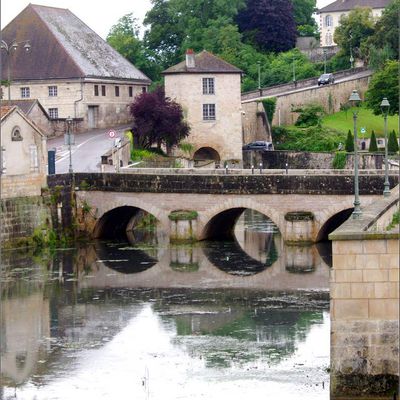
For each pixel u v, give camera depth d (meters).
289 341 64.69
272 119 163.12
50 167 108.25
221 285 82.69
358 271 48.91
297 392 54.47
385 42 185.50
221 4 199.62
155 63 193.12
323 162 150.38
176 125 140.38
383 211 57.62
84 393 55.88
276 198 102.06
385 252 48.75
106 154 117.25
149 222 118.19
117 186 106.38
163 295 79.25
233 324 69.44
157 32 196.38
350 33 198.88
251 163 153.75
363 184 99.19
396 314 48.84
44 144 103.25
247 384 56.12
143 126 139.12
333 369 49.31
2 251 97.75
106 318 71.94
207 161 147.25
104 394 55.59
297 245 101.19
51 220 103.81
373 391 49.09
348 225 51.44
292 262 92.44
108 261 94.31
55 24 152.50
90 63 149.62
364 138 158.62
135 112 139.62
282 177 101.75
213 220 105.69
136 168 114.62
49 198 103.50
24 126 100.38
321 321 69.56
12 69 147.62
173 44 197.62
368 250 48.81
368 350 49.06
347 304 49.03
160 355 62.38
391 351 48.97
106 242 105.94
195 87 146.38
